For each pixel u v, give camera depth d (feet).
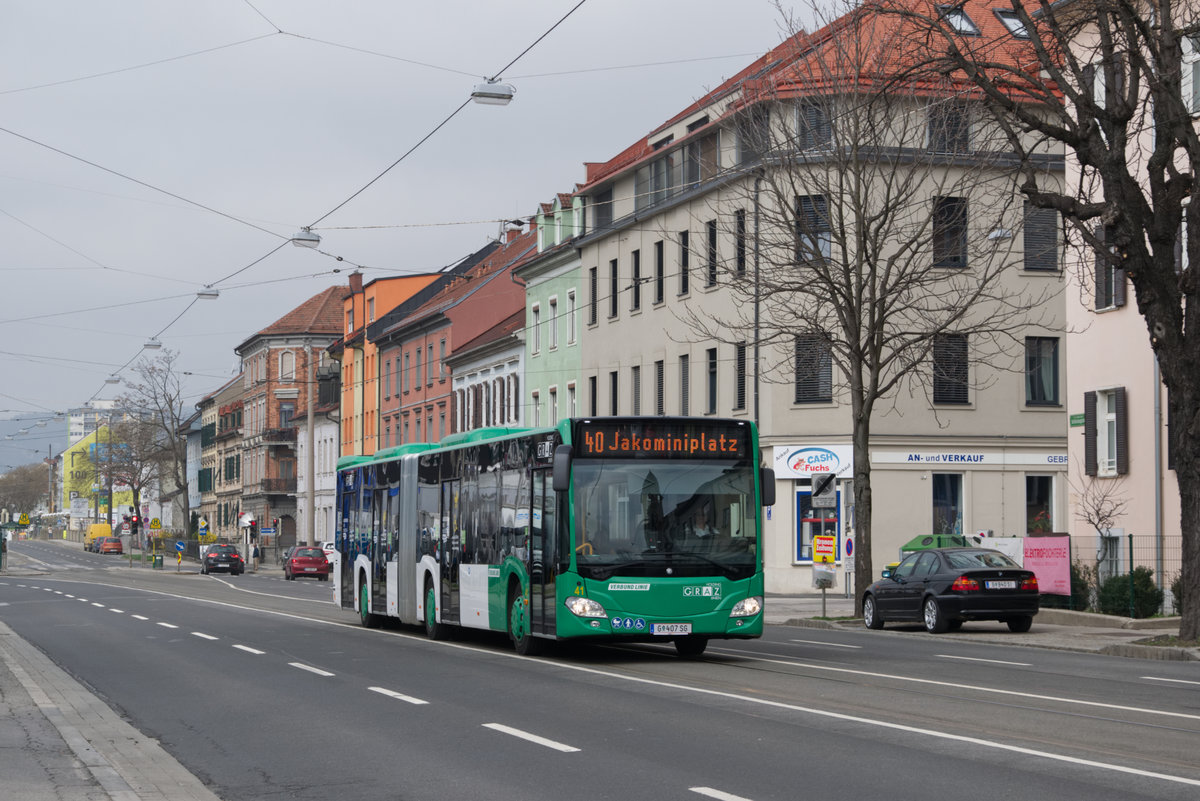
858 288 99.81
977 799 28.02
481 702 47.91
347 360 316.40
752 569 63.72
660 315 167.63
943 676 54.80
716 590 63.00
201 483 447.01
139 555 415.85
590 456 63.21
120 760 37.78
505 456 71.61
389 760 36.19
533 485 67.05
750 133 106.93
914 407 144.46
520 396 212.43
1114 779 30.04
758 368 130.00
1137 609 92.17
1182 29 68.64
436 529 83.51
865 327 101.65
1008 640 79.51
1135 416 103.60
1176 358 69.26
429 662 65.21
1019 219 139.23
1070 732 37.47
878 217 99.91
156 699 52.90
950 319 103.55
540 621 65.36
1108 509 105.60
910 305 103.30
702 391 157.79
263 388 359.25
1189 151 68.49
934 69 74.54
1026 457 147.23
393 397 280.72
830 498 103.86
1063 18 74.28
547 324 202.69
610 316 181.88
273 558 345.72
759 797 28.94
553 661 64.59
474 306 242.17
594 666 61.41
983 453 146.00
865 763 32.65
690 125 160.97
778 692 48.57
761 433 147.13
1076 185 108.17
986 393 146.41
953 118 104.63
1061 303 147.43
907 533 143.84
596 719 42.34
